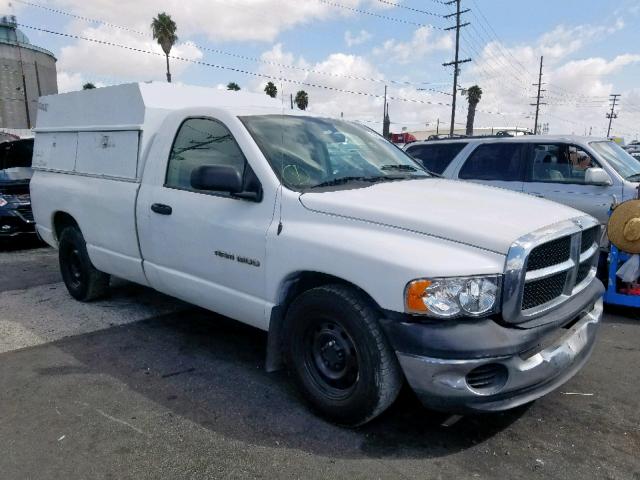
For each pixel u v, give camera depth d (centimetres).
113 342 473
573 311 319
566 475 284
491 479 280
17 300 606
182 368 419
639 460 297
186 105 501
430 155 830
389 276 286
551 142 704
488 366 281
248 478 281
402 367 286
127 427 331
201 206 397
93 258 540
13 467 292
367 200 329
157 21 3462
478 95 4825
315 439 318
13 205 898
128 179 473
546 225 305
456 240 288
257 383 393
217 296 396
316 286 347
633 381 398
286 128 402
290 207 344
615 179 638
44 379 400
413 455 302
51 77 8394
